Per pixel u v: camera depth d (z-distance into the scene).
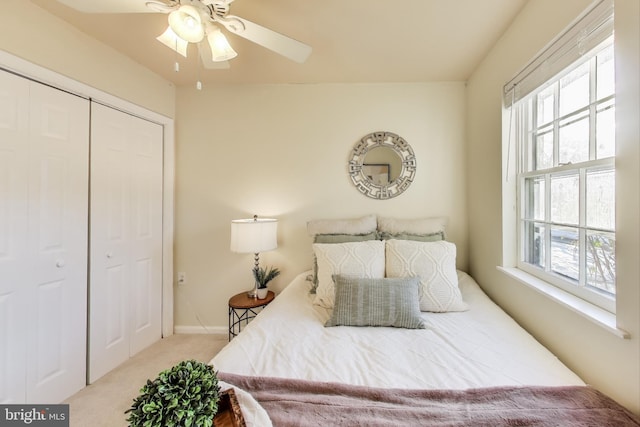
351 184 2.31
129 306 2.04
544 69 1.28
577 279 1.19
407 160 2.27
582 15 1.04
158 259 2.29
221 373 0.99
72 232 1.65
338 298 1.48
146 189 2.17
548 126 1.40
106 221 1.86
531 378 0.98
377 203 2.30
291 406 0.83
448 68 2.04
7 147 1.36
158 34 1.68
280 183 2.35
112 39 1.74
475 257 2.09
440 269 1.61
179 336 2.36
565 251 1.27
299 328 1.38
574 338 1.09
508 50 1.58
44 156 1.51
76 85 1.63
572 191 1.23
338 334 1.32
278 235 2.36
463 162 2.24
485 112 1.89
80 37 1.65
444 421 0.77
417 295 1.49
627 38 0.84
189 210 2.40
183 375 0.74
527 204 1.60
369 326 1.41
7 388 1.36
